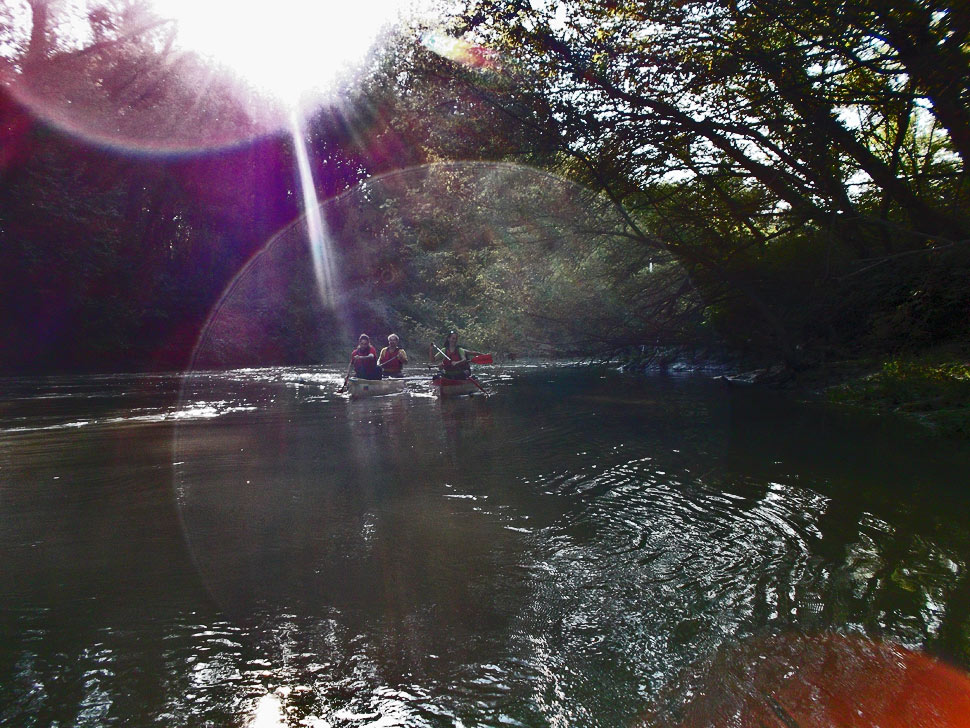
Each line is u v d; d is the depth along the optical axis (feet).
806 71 35.35
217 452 23.35
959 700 7.63
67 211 76.95
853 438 23.71
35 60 73.41
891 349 39.22
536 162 44.39
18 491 17.81
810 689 7.89
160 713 7.59
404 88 49.93
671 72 37.32
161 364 89.51
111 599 10.77
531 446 23.86
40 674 8.47
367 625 9.76
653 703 7.72
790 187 38.86
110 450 23.88
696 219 42.68
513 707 7.68
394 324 113.29
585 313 50.62
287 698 7.91
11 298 77.87
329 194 114.93
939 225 35.12
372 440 25.76
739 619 9.72
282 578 11.56
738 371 56.03
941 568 11.33
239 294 107.24
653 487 17.46
